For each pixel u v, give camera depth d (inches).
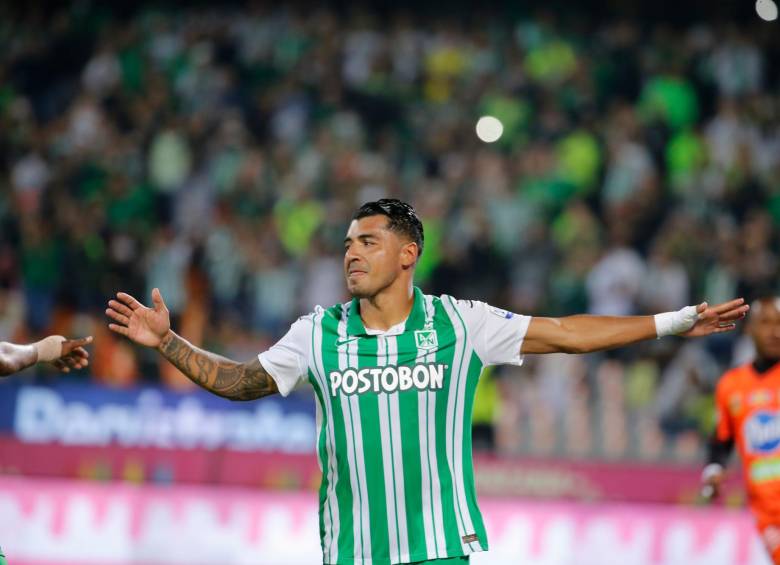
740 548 1441.9
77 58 2426.2
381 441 665.6
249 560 1424.7
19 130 2224.4
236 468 1473.9
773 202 2214.6
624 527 1448.1
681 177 2214.6
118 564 1409.9
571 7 2645.2
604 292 1941.4
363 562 660.1
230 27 2460.6
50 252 1894.7
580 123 2324.1
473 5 2630.4
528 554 1435.8
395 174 2197.3
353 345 679.1
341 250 1996.8
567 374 1710.1
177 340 687.1
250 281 1919.3
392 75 2405.3
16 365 701.9
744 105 2363.4
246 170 2106.3
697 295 1962.4
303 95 2337.6
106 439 1501.0
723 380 1068.5
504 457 1486.2
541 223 2014.0
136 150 2183.8
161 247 1924.2
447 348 678.5
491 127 2237.9
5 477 1438.2
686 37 2508.6
